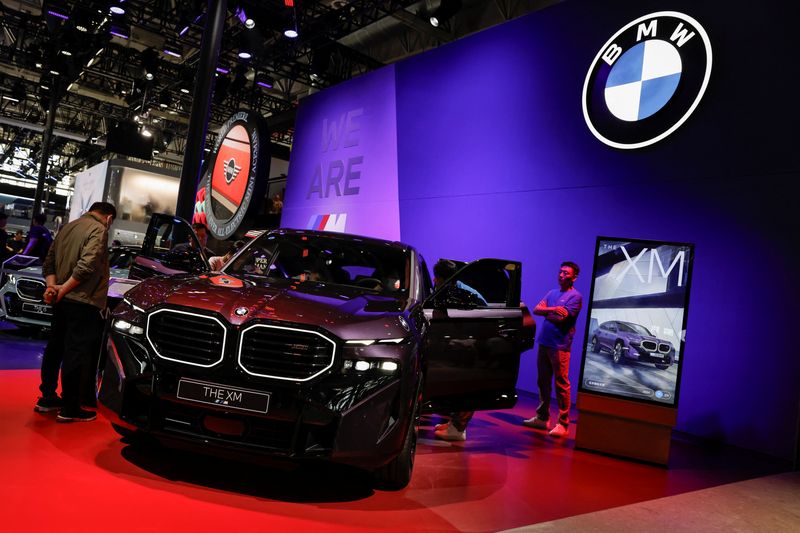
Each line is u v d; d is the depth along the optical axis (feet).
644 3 23.27
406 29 53.42
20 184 131.13
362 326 9.70
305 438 9.15
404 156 33.14
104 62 69.56
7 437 10.97
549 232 25.54
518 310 15.30
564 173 25.31
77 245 12.71
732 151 20.36
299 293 10.57
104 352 10.18
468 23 47.42
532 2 42.86
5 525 7.41
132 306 10.00
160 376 9.32
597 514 11.32
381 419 9.48
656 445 16.30
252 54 47.47
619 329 17.07
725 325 19.99
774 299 18.99
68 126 97.14
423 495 11.01
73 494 8.71
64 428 12.01
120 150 66.18
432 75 32.24
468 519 10.07
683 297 16.69
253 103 60.80
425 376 11.54
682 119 21.52
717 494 13.85
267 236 13.93
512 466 14.17
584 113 24.64
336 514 9.41
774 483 15.44
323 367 9.21
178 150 97.96
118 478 9.60
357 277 13.30
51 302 12.46
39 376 16.52
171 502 8.91
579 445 16.98
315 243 13.78
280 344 9.19
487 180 28.45
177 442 9.89
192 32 50.47
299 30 46.52
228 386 9.12
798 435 17.80
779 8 19.63
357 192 36.37
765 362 18.95
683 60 21.72
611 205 23.57
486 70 29.27
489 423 19.45
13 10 58.70
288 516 9.04
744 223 19.89
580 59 25.30
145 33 59.88
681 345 16.47
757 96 19.89
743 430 19.22
